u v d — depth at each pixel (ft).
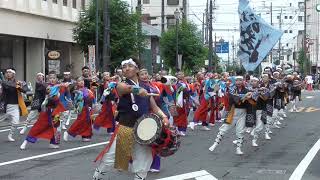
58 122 46.68
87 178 32.63
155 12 283.38
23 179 32.32
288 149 46.06
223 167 36.70
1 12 95.96
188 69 156.04
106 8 97.55
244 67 58.85
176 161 39.29
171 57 163.02
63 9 120.37
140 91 23.82
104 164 26.09
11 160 39.73
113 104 55.16
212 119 62.95
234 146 47.88
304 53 255.70
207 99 61.93
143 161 23.99
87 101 51.06
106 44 97.40
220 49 207.72
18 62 110.32
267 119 51.90
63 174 33.99
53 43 120.88
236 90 42.60
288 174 33.99
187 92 55.72
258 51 58.44
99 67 113.29
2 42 105.81
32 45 113.19
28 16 105.81
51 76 47.73
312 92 166.91
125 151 24.00
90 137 51.75
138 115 24.17
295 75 90.02
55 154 42.88
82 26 116.47
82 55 134.51
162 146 23.40
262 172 34.73
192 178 32.65
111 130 56.08
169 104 42.24
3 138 53.78
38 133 46.06
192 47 163.73
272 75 60.39
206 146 47.96
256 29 58.44
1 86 51.52
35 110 52.85
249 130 54.39
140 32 121.39
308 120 75.25
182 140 52.47
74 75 130.31
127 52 114.42
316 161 39.45
